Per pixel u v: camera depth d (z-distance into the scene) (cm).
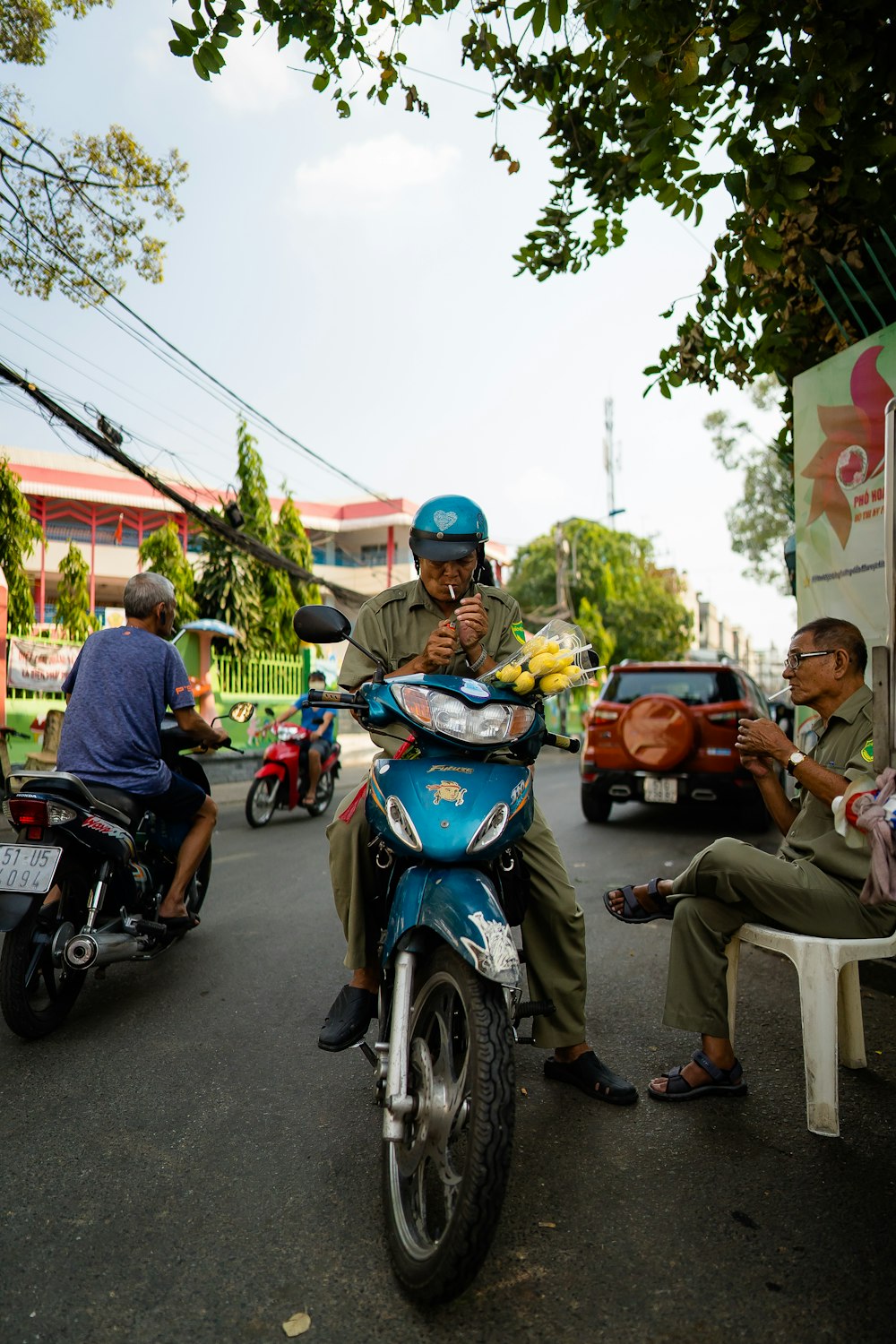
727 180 378
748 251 389
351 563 3294
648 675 914
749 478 2455
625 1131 285
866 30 363
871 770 287
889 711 269
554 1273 213
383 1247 225
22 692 1166
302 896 612
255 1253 221
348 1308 202
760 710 916
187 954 476
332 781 1051
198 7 368
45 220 1005
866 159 410
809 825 312
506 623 294
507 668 249
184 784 420
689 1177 256
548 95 470
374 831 256
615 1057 347
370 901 271
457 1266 191
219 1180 255
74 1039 359
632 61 366
